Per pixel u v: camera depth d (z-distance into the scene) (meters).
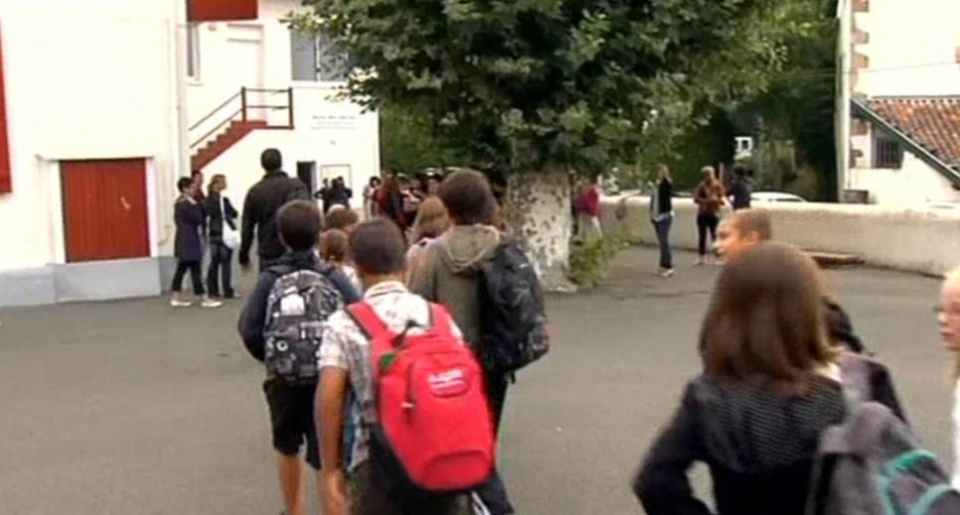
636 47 16.67
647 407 9.66
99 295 18.59
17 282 17.89
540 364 11.66
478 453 4.30
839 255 21.70
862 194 36.69
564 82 16.83
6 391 11.06
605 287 18.53
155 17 19.19
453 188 6.11
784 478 2.83
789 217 22.98
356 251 4.65
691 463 2.97
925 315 14.92
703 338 3.01
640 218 27.53
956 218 19.55
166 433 9.19
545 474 7.70
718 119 45.00
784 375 2.86
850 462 2.71
